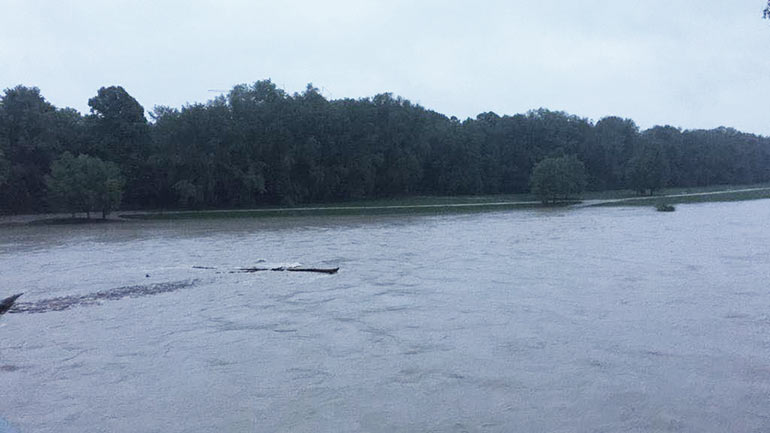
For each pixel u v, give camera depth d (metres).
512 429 9.31
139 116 76.56
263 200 81.25
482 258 27.67
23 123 69.44
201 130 72.12
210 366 12.52
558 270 23.61
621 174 110.06
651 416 9.66
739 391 10.58
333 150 82.69
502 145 105.94
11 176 67.31
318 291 20.05
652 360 12.26
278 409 10.26
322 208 73.19
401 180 92.12
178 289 20.81
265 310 17.36
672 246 31.00
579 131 111.19
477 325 15.23
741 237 35.09
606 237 36.62
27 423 9.95
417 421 9.67
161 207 77.69
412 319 15.98
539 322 15.41
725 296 18.08
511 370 11.84
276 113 78.06
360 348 13.48
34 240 43.19
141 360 13.02
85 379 11.94
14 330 15.64
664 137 120.88
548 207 73.50
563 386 10.97
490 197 93.06
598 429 9.25
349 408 10.22
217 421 9.85
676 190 107.12
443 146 99.81
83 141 74.31
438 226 49.00
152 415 10.16
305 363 12.55
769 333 14.02
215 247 35.25
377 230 45.94
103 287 21.77
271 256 30.03
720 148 124.56
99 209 62.75
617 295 18.50
